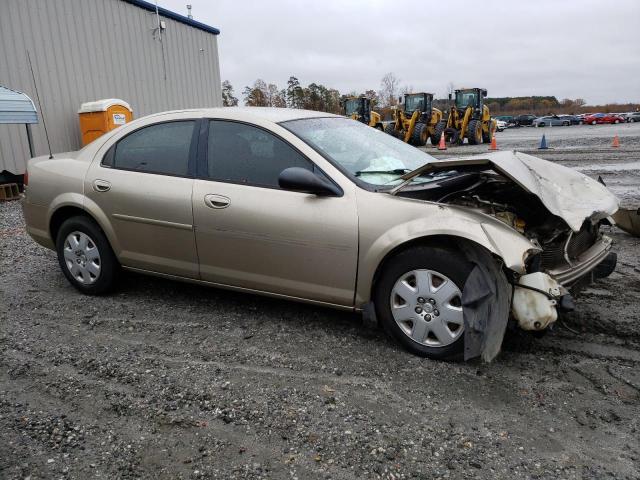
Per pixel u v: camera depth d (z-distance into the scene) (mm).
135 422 2684
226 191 3725
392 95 69875
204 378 3100
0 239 6785
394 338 3400
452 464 2342
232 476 2287
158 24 14594
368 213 3307
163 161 4070
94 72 12672
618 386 2957
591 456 2393
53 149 11734
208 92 17281
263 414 2727
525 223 3543
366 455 2406
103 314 4113
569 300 3039
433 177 3625
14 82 10875
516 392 2906
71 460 2402
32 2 11164
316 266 3477
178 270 4043
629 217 6016
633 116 63031
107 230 4246
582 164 14141
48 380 3107
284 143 3637
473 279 3033
